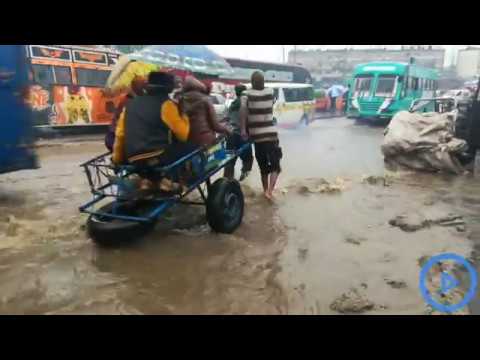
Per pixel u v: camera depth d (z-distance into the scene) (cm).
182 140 498
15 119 713
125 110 496
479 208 650
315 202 683
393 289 403
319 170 941
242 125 669
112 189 527
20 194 735
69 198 710
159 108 483
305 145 1362
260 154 684
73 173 923
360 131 1852
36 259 464
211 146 566
